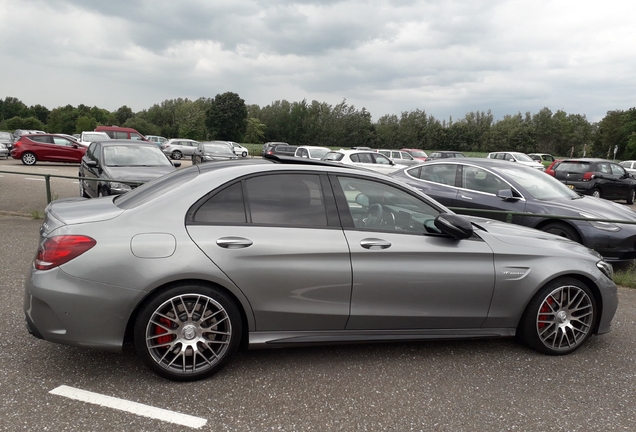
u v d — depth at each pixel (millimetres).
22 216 9492
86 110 159875
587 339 4191
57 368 3309
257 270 3193
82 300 2963
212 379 3246
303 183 3502
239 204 3318
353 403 3004
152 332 3100
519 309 3762
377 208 3621
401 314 3527
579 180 17000
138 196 3484
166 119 135625
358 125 111000
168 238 3092
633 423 2891
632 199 17781
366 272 3395
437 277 3537
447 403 3049
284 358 3623
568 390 3285
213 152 25125
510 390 3254
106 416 2746
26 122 148250
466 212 7848
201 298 3148
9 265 5750
